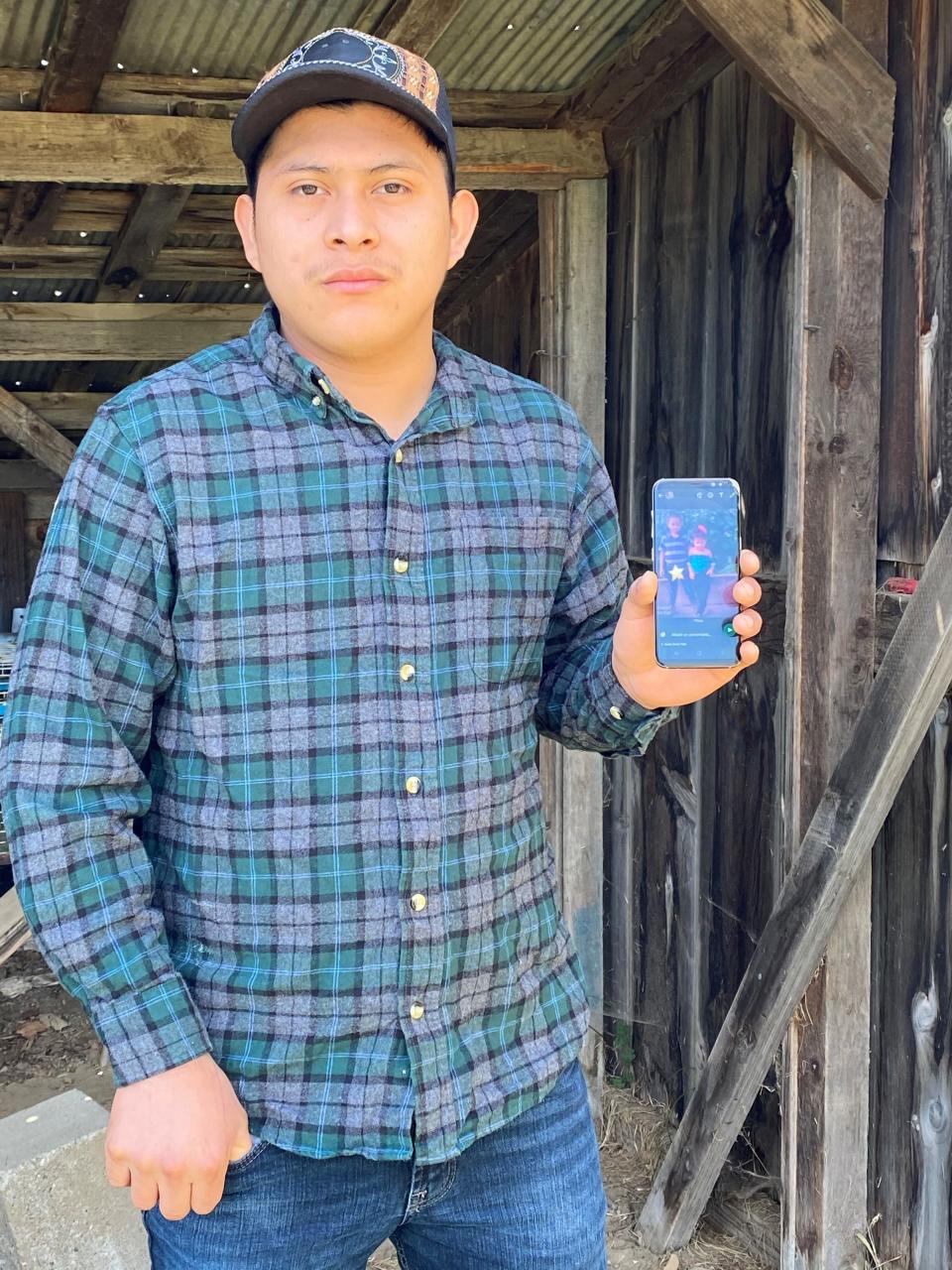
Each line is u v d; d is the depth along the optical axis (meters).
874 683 2.04
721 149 2.66
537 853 1.23
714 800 2.83
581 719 1.30
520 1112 1.17
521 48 2.76
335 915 1.07
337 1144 1.07
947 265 1.97
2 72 2.67
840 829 2.10
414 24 2.38
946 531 1.91
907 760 2.04
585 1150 1.26
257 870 1.07
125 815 1.05
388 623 1.09
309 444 1.10
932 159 2.00
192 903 1.09
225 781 1.07
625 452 3.23
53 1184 2.00
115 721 1.06
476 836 1.13
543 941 1.22
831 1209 2.24
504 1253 1.20
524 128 3.07
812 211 2.12
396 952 1.08
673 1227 2.61
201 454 1.07
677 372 2.92
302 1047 1.07
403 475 1.12
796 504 2.19
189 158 2.79
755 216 2.53
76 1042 3.91
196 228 3.77
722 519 1.16
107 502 1.05
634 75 2.76
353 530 1.09
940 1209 2.16
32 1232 1.97
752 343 2.56
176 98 2.82
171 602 1.07
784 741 2.37
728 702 2.75
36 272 4.04
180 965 1.10
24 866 1.00
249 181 1.21
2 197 3.39
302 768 1.07
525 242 3.80
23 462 5.60
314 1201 1.11
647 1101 3.21
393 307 1.11
